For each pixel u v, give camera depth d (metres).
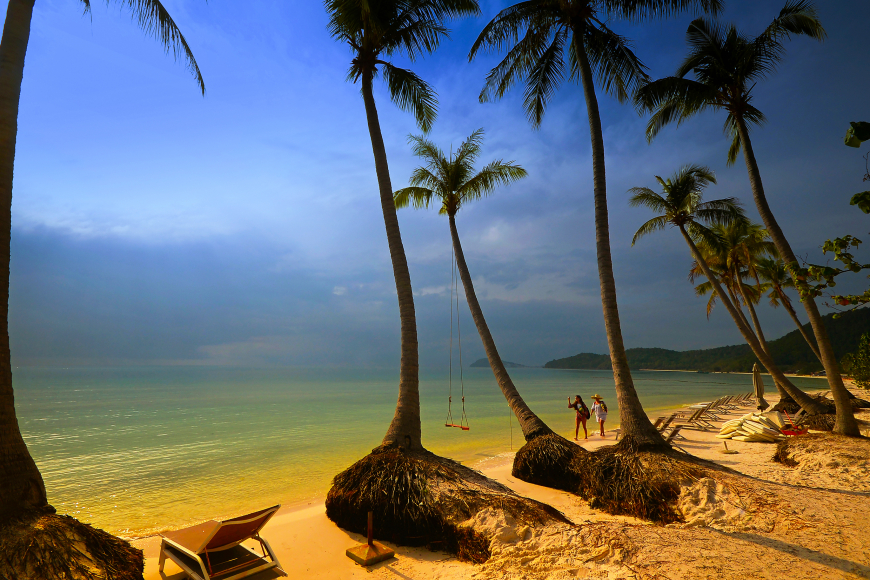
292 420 27.53
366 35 10.27
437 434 20.53
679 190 20.14
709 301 31.94
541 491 9.71
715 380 115.75
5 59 5.93
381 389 72.00
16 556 4.46
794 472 9.74
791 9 12.56
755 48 13.37
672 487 7.54
